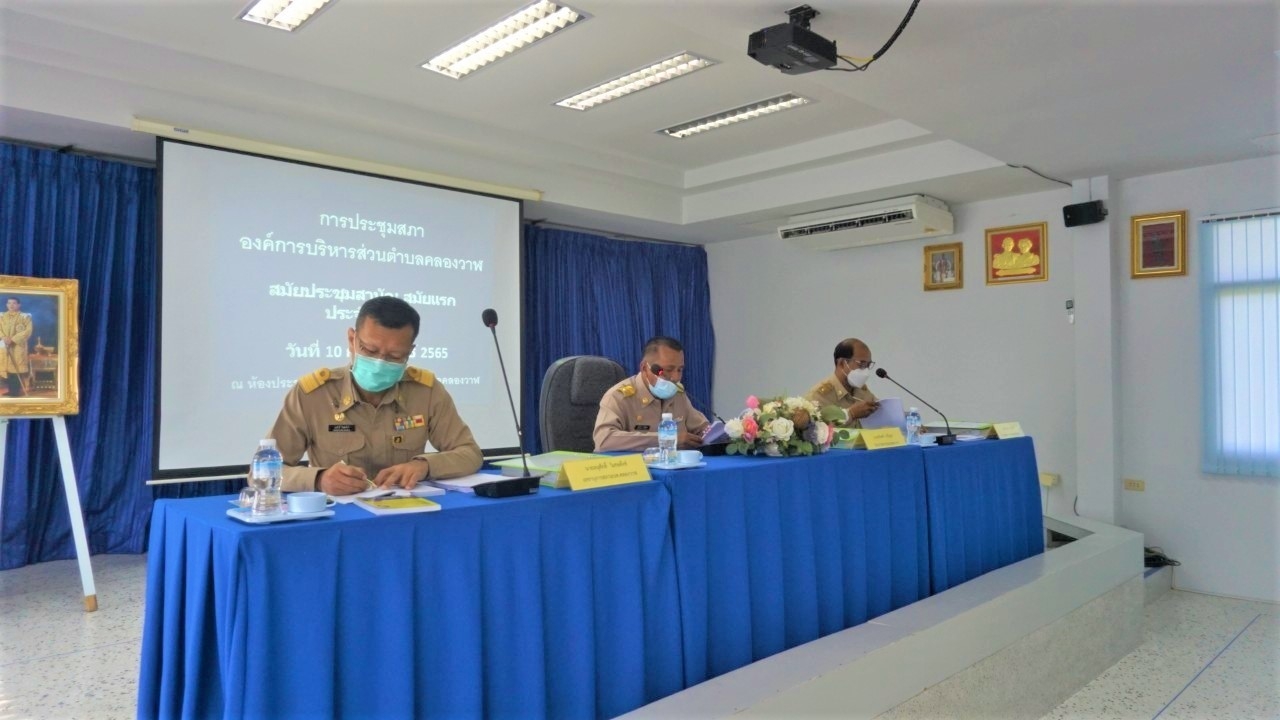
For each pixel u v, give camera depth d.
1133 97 3.10
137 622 3.10
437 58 3.66
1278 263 3.91
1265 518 3.99
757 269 6.45
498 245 4.91
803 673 1.74
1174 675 2.93
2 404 3.17
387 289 4.42
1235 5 2.33
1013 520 3.22
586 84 3.94
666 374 2.88
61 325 3.32
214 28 3.29
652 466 2.05
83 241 3.96
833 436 2.54
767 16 2.54
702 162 5.41
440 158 4.66
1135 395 4.36
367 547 1.38
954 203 5.22
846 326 5.84
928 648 2.07
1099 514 4.37
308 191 4.14
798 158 5.00
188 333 3.74
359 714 1.36
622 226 5.99
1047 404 4.82
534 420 5.70
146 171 4.16
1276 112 3.27
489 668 1.53
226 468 3.84
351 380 2.03
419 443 2.12
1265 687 2.80
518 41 3.52
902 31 2.55
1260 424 3.97
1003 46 2.65
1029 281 4.91
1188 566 4.20
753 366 6.48
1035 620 2.56
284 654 1.28
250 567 1.25
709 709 1.56
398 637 1.40
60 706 2.33
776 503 2.12
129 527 4.14
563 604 1.65
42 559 3.97
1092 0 2.33
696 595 1.89
